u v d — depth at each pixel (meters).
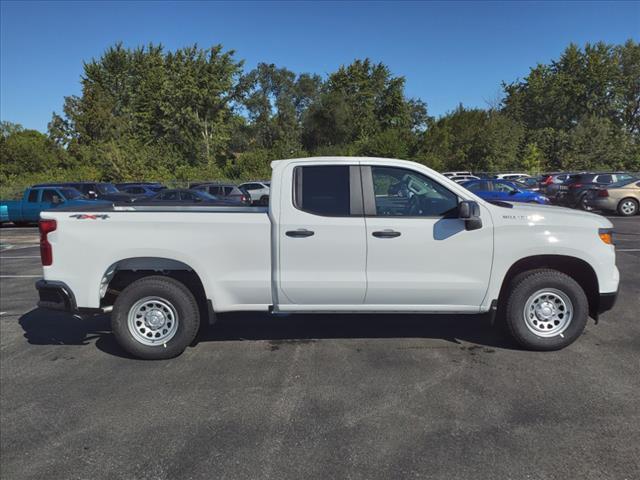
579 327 4.54
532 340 4.58
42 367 4.55
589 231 4.47
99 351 4.96
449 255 4.42
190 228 4.44
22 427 3.46
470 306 4.54
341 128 60.47
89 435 3.32
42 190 18.67
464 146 44.69
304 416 3.51
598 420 3.36
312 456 3.01
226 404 3.72
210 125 49.72
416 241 4.40
